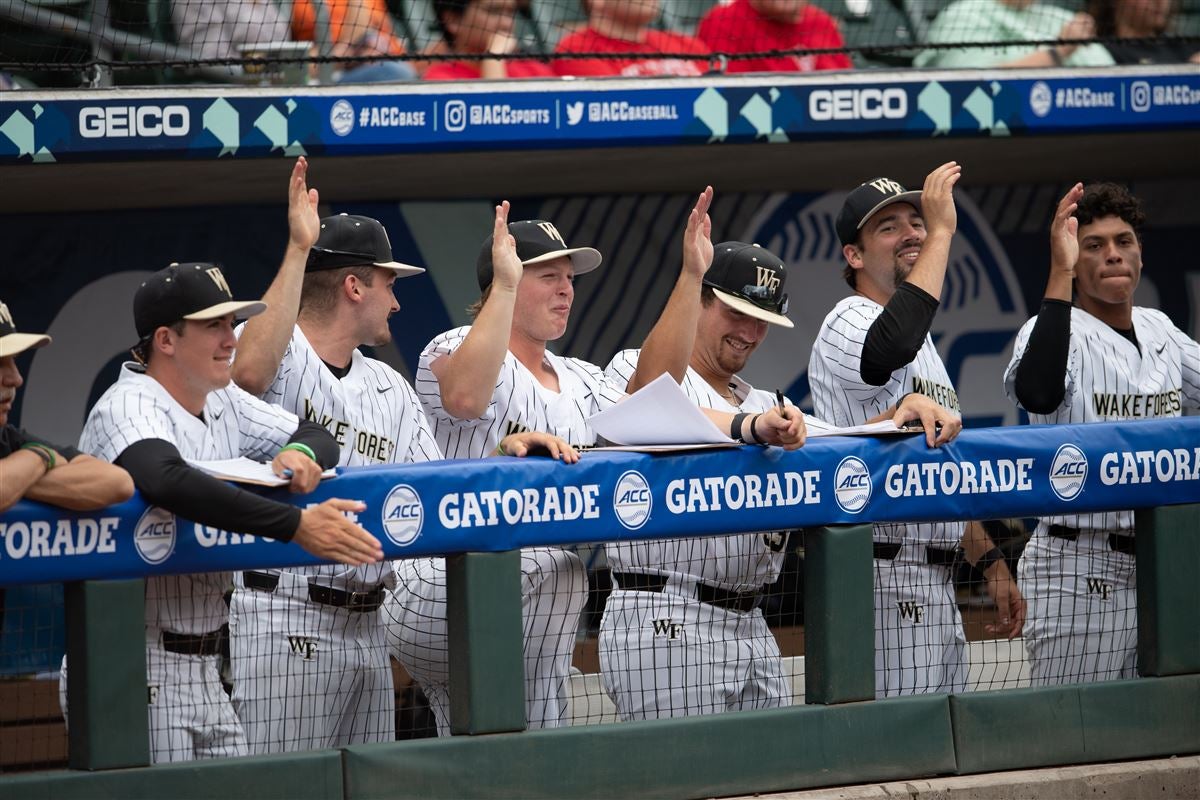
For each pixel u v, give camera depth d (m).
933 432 13.55
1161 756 14.21
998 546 16.27
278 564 11.66
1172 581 14.34
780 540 14.22
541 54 21.75
